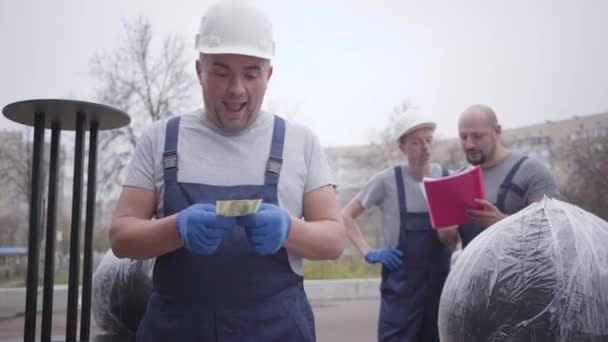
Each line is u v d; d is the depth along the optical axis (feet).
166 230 4.19
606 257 4.75
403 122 10.00
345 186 41.81
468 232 9.23
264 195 4.63
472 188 8.20
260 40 4.52
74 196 8.09
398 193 9.91
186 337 4.50
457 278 5.35
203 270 4.52
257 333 4.52
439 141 42.83
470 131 8.91
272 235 4.07
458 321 5.16
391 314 9.48
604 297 4.58
